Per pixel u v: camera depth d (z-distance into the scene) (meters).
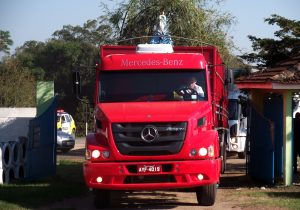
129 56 11.50
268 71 14.73
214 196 10.96
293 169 15.51
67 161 21.50
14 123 18.25
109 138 10.13
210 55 12.80
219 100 13.73
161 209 11.01
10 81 43.44
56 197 12.15
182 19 23.48
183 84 11.25
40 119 15.58
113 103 10.99
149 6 23.52
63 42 66.25
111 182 10.10
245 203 11.33
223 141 14.73
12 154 14.58
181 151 10.05
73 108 59.22
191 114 10.25
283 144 13.96
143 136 10.03
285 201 11.44
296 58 14.20
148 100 11.09
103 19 24.47
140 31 23.58
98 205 11.09
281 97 14.47
